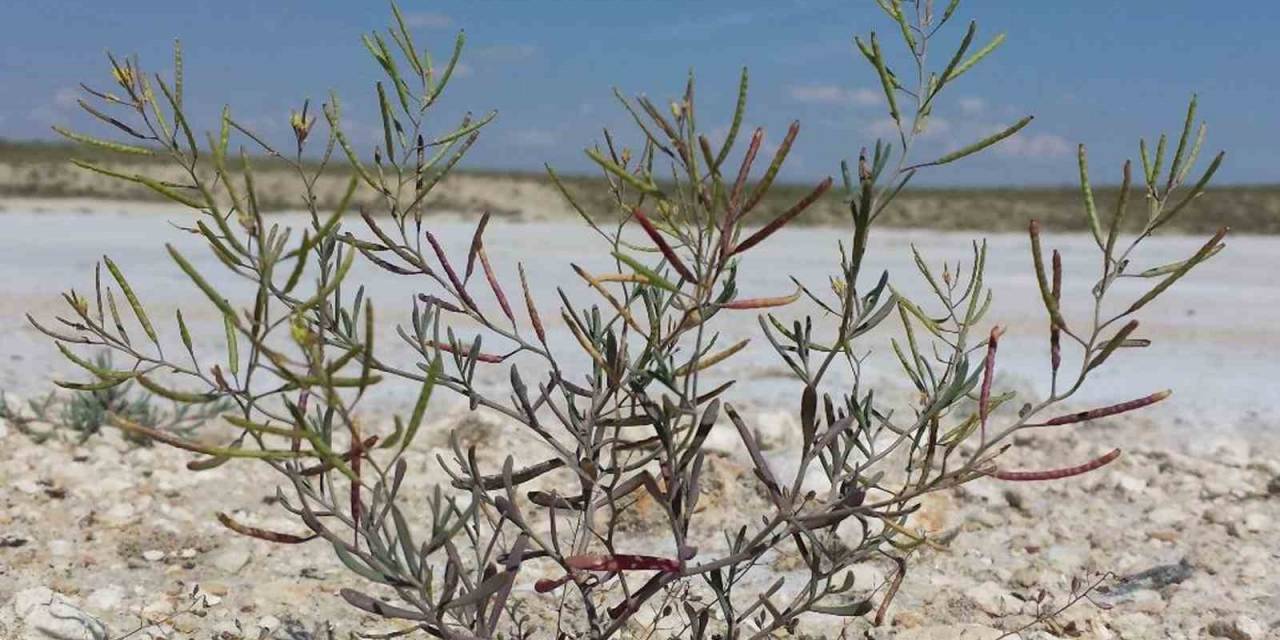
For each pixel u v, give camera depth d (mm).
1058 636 3500
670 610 3164
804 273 16750
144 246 18078
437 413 6555
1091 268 18641
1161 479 5383
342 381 1606
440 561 3947
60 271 14117
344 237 2197
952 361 2303
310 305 1618
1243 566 4164
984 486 5086
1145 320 11938
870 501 4363
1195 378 8547
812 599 2412
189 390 6938
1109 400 7590
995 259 21000
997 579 4074
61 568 3828
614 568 2084
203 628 3396
